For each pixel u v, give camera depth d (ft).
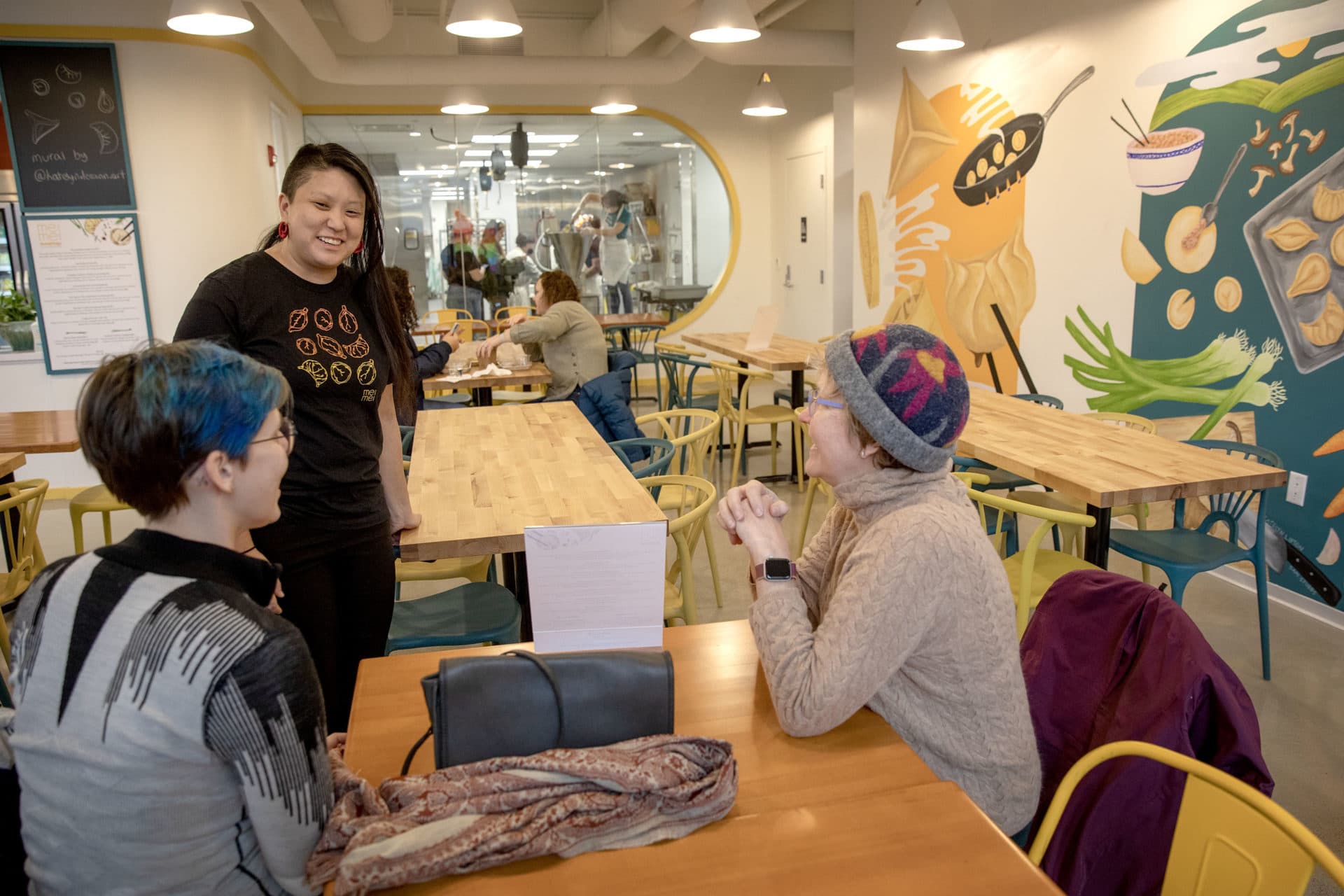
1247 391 12.73
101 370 3.27
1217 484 8.77
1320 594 11.80
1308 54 11.46
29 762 3.19
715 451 18.86
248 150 20.08
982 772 4.33
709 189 31.63
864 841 3.47
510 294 31.22
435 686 3.60
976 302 18.84
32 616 3.29
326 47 21.50
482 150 29.96
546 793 3.46
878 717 4.53
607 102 23.18
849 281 27.48
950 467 4.57
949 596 4.12
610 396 12.83
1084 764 3.90
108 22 17.99
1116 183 14.85
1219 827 3.62
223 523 3.44
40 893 3.28
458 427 11.37
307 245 6.10
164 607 3.13
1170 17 13.55
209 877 3.26
